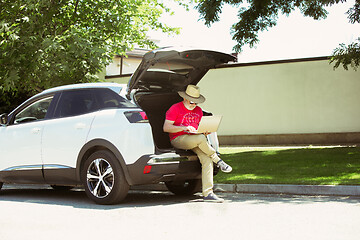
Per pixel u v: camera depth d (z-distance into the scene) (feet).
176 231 14.52
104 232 14.64
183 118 21.50
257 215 16.90
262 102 59.31
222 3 40.14
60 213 18.48
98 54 37.04
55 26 40.63
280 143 57.93
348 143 53.62
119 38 44.06
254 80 59.77
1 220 16.99
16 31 35.50
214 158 21.18
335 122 55.52
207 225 15.33
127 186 20.24
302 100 57.16
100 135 20.66
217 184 24.70
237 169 30.17
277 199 20.86
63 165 21.99
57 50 36.32
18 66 35.99
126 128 20.02
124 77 67.67
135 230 14.84
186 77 23.11
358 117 54.44
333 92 55.62
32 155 23.25
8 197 24.50
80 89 22.71
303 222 15.38
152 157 19.72
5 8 36.96
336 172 25.81
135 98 20.94
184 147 21.03
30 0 36.27
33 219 17.15
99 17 42.88
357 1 41.32
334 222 15.21
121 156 19.94
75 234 14.39
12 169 24.20
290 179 24.18
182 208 19.10
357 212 16.87
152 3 54.39
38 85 40.73
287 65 57.98
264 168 29.71
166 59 20.31
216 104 61.98
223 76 61.52
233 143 60.64
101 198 20.66
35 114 24.07
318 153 37.73
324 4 39.60
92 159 20.86
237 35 42.78
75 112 22.26
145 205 20.34
